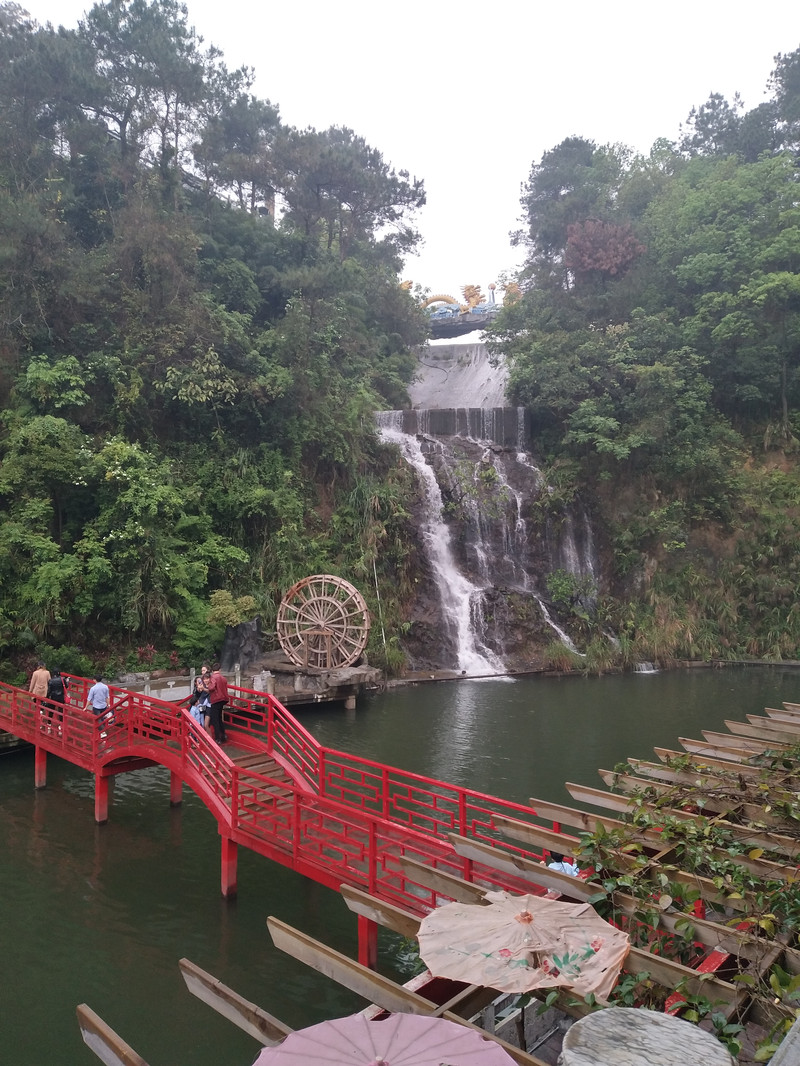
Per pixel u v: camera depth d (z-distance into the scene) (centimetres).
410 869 823
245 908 1077
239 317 3192
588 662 3055
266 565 2788
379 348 4481
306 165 4125
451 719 2152
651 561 3616
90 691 1498
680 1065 291
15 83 2886
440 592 3250
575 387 3869
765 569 3578
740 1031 495
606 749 1847
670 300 4322
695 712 2270
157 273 2848
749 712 2272
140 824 1386
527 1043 636
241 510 2797
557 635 3272
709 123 5694
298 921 1040
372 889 892
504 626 3216
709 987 544
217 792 1134
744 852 780
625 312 4388
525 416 4069
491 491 3628
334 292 3881
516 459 3903
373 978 564
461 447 3872
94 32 3231
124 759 1402
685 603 3488
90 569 2281
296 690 2227
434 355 6469
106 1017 832
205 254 3628
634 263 4419
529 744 1889
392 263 5172
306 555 2880
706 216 4225
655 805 906
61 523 2484
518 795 1528
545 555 3638
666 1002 548
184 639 2419
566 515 3694
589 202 4994
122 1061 454
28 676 2120
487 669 3003
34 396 2486
